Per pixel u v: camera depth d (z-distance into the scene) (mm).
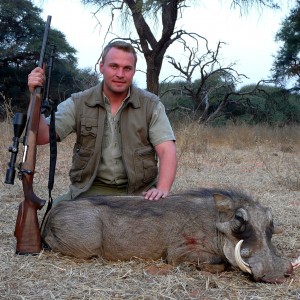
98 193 3035
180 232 2549
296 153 8031
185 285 2256
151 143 2994
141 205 2646
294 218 3590
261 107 14922
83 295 2146
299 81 15203
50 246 2660
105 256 2627
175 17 10969
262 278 2252
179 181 5039
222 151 7977
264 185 4984
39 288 2219
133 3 10922
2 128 6254
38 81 2699
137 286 2250
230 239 2381
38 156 6043
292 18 15328
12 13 16219
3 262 2502
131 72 2867
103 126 2920
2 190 4285
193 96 13172
